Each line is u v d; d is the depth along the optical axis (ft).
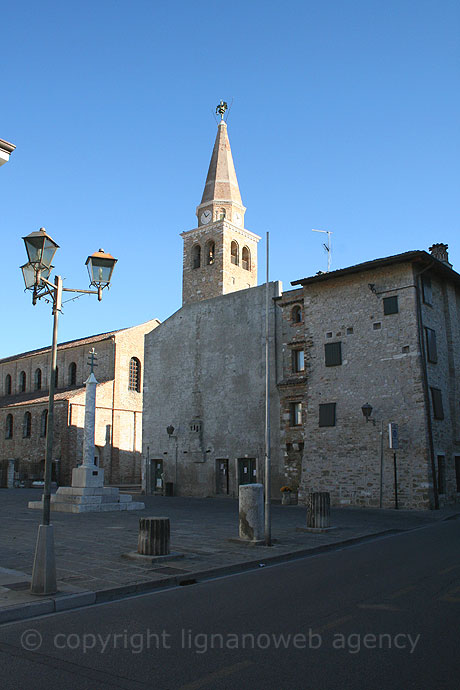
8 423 184.14
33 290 35.96
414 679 17.72
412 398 85.40
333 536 53.52
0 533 54.60
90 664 19.79
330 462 92.73
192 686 17.57
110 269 37.70
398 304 89.61
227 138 183.42
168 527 41.24
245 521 48.67
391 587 30.81
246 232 173.37
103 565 37.96
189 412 123.95
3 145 32.76
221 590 31.68
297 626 23.62
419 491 81.76
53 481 159.43
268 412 51.08
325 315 98.53
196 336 126.62
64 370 187.01
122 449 169.07
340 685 17.34
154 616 26.09
